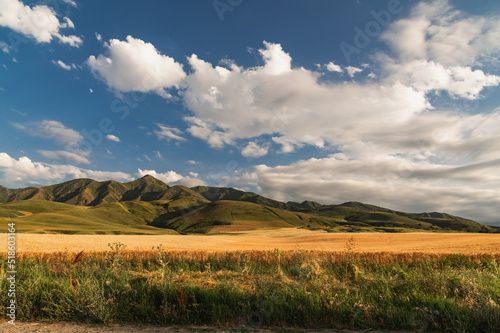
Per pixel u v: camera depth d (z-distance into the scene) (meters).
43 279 8.20
